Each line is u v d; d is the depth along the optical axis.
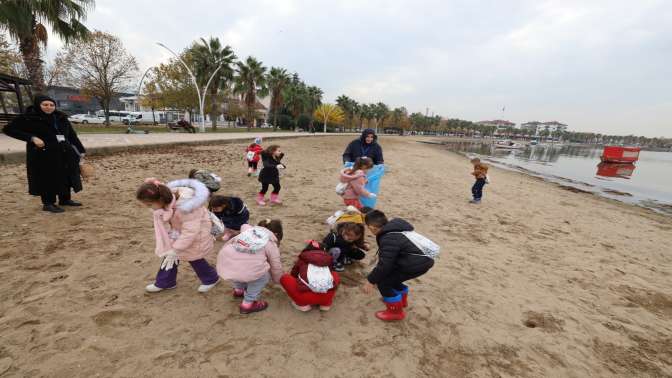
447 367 2.40
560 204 10.22
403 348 2.57
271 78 48.50
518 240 5.82
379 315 2.93
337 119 68.31
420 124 132.00
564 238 6.25
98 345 2.26
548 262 4.86
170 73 33.66
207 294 3.05
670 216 10.59
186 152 13.95
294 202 6.76
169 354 2.24
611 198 13.63
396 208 7.33
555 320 3.22
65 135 4.77
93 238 4.03
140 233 4.33
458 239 5.52
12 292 2.78
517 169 24.86
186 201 2.67
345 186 4.76
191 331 2.51
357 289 3.46
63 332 2.35
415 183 11.36
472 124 180.88
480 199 8.74
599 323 3.24
